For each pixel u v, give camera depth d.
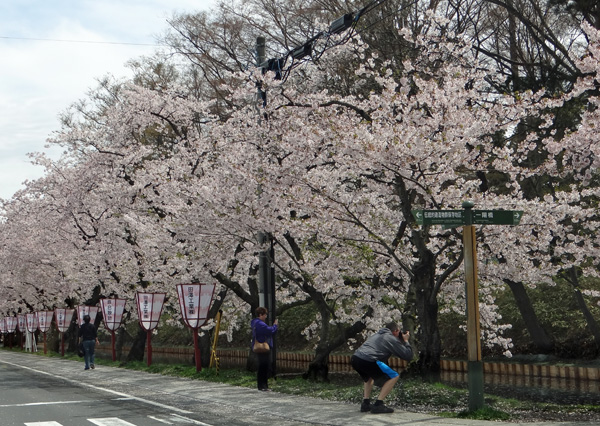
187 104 24.67
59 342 45.62
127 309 29.95
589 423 10.01
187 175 22.48
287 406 12.62
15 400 14.22
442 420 10.44
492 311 21.73
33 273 40.28
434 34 17.03
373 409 11.38
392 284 18.58
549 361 25.62
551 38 24.92
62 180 26.20
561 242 17.34
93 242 26.77
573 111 21.50
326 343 18.86
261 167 15.55
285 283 23.03
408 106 14.59
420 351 15.02
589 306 27.52
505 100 15.22
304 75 24.48
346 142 13.76
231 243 19.08
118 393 15.62
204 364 24.81
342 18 15.65
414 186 14.37
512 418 10.78
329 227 15.48
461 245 15.20
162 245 21.48
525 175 14.73
